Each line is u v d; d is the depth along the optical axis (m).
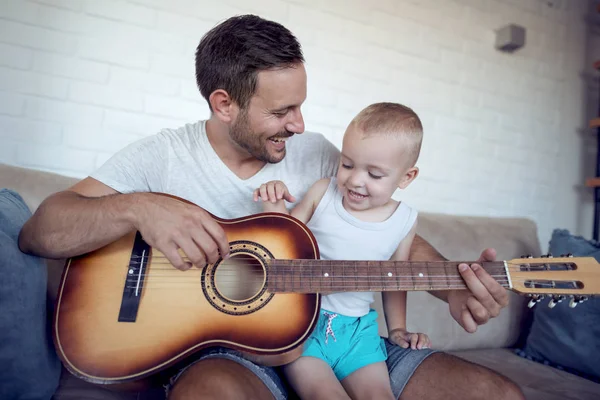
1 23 1.78
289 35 1.20
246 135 1.23
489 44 2.74
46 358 1.03
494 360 1.79
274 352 1.04
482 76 2.71
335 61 2.33
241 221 1.17
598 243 1.84
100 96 1.92
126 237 1.11
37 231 1.04
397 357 1.23
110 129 1.93
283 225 1.17
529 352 1.87
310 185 1.40
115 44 1.94
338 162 1.47
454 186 2.62
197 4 2.06
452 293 1.26
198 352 1.09
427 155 2.55
